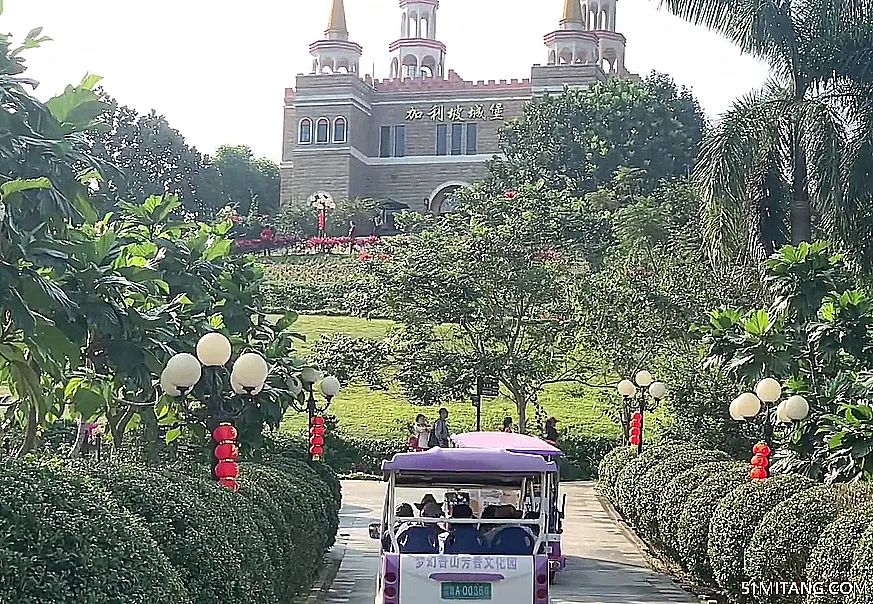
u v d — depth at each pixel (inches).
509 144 2635.3
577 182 2402.8
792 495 454.9
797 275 568.7
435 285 1198.3
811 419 498.6
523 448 614.9
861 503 394.0
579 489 1122.7
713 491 556.7
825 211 791.1
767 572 420.5
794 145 805.2
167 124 3073.3
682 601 556.7
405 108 3174.2
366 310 1408.7
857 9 813.9
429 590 423.8
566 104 2554.1
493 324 1203.9
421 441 1070.4
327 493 610.2
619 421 1302.9
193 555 298.2
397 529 456.4
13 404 475.8
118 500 297.7
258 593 342.3
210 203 3110.2
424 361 1203.9
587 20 3415.4
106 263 381.4
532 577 425.7
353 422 1343.5
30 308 342.3
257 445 539.5
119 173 423.2
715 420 792.9
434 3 3447.3
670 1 832.9
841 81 808.9
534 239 1227.9
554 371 1214.9
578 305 1189.1
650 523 689.0
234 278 597.3
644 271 1230.9
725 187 808.9
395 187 3129.9
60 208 361.7
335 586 587.2
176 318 457.1
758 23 811.4
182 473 393.7
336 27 3223.4
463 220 1282.0
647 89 2578.7
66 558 216.8
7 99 372.5
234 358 525.3
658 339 1143.0
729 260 821.9
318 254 2330.2
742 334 575.2
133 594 227.3
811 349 542.9
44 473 246.2
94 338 394.6
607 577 634.8
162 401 496.1
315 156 3056.1
